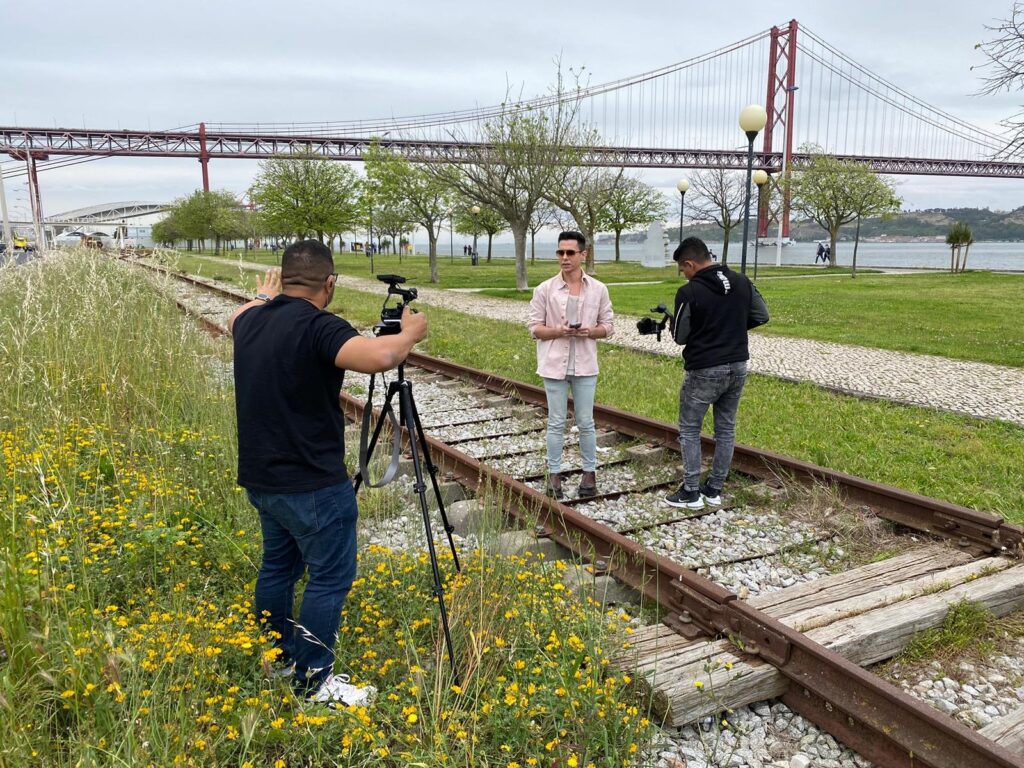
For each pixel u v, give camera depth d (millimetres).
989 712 3049
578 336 5145
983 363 11766
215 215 69812
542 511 4766
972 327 16203
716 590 3451
